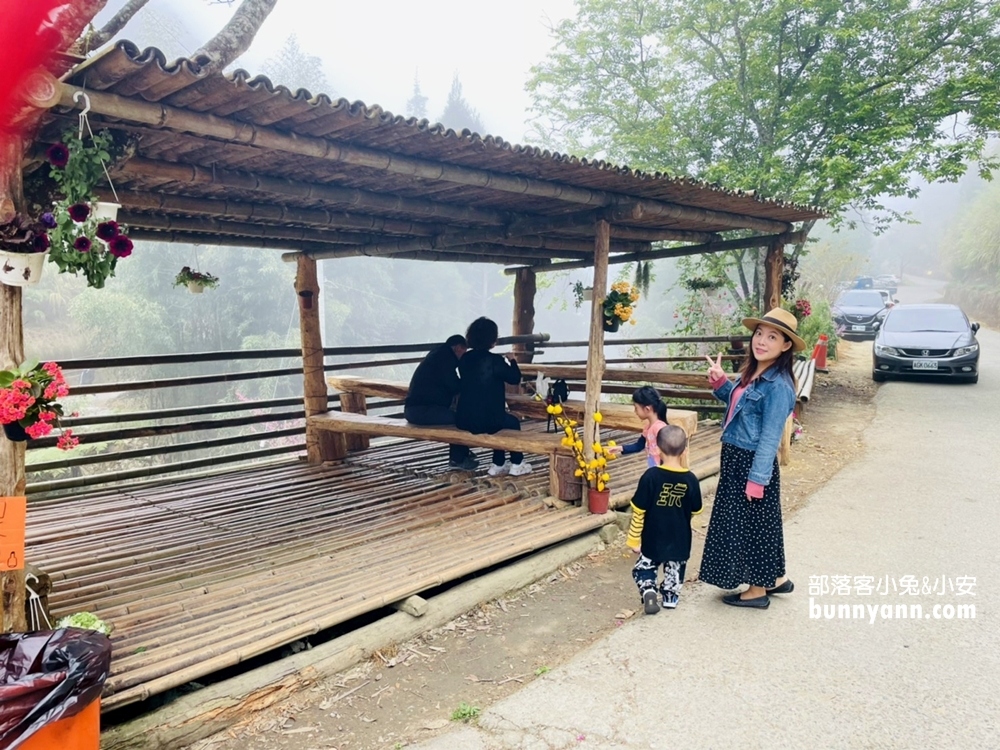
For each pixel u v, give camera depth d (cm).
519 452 564
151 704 272
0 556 227
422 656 328
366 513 509
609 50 1233
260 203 470
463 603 370
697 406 960
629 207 467
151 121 255
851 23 995
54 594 356
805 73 1095
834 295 2359
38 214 251
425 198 462
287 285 2228
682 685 293
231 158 348
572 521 472
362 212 529
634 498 365
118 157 277
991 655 314
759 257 1126
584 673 306
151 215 504
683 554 363
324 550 424
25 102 209
